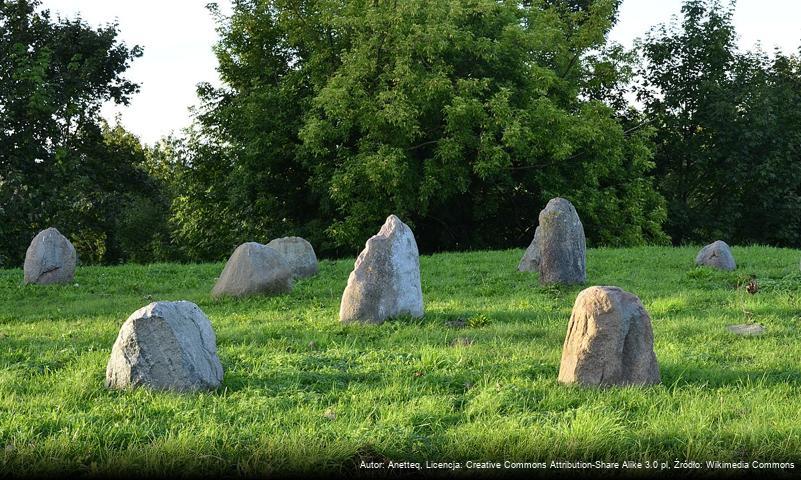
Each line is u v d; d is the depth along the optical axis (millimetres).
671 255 22109
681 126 37906
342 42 31016
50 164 32312
